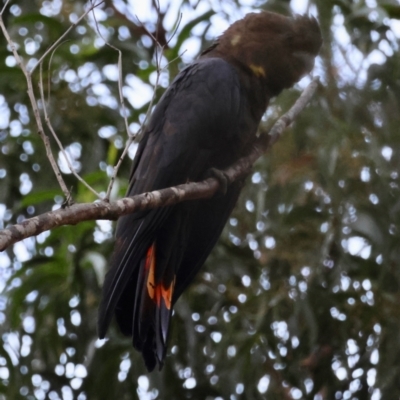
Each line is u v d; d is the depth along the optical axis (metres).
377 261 10.10
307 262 10.08
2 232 5.61
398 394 9.77
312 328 9.82
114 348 10.30
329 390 10.19
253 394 10.04
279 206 10.28
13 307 10.39
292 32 9.20
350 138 10.23
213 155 8.66
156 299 8.17
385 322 9.95
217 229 9.23
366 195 10.10
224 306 10.36
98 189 10.44
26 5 12.56
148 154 8.61
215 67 8.85
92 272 10.41
